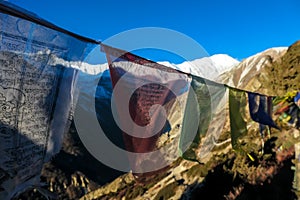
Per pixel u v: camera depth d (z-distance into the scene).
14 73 1.62
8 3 1.56
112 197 13.77
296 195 7.05
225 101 4.18
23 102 1.68
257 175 8.80
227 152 11.58
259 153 9.71
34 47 1.69
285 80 11.96
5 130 1.62
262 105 5.37
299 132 9.09
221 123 3.81
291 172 8.08
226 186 9.42
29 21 1.63
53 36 1.77
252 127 11.52
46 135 1.80
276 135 10.12
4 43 1.55
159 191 12.73
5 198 1.65
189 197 10.55
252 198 7.85
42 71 1.74
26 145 1.72
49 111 1.80
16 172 1.69
